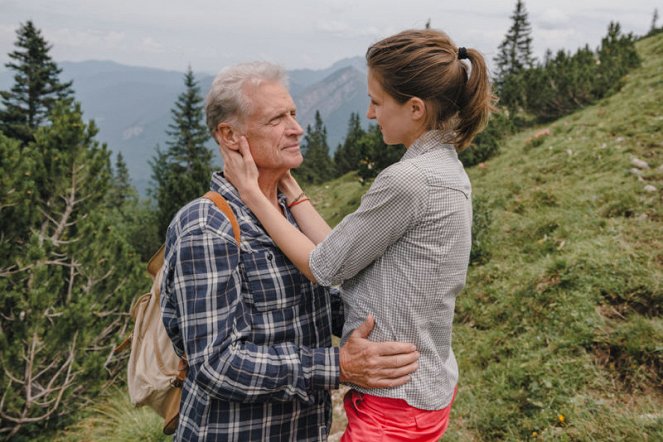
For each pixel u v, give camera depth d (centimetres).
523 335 548
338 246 162
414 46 163
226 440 177
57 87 3719
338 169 3906
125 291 799
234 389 163
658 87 1423
